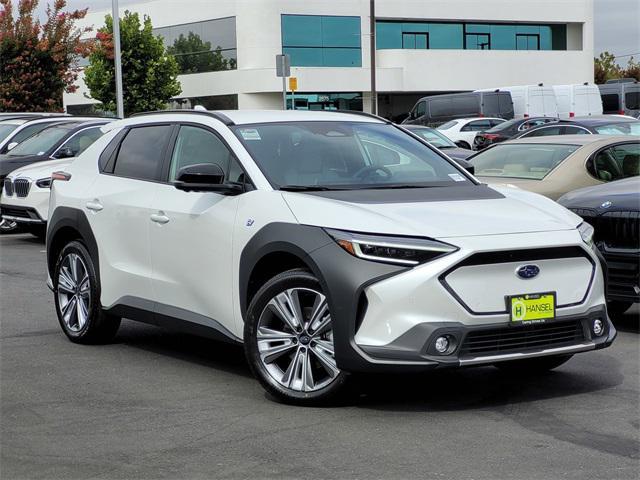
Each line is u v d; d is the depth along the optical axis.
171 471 4.98
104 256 7.72
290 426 5.68
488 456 5.11
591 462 5.00
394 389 6.51
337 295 5.70
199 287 6.78
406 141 7.39
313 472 4.91
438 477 4.80
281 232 6.05
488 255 5.67
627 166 11.20
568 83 56.25
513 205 6.38
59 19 34.09
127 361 7.48
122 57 44.94
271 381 6.16
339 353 5.71
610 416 5.83
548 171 11.05
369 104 51.31
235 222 6.45
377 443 5.35
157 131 7.62
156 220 7.13
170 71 46.06
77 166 8.31
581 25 57.12
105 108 45.38
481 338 5.70
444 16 53.12
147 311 7.30
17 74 33.69
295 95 49.22
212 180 6.55
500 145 12.00
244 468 4.99
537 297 5.80
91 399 6.39
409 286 5.57
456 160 7.49
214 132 7.05
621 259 8.21
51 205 8.38
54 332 8.68
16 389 6.68
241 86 49.47
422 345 5.54
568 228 6.06
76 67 36.19
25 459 5.20
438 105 41.31
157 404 6.24
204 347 8.00
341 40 50.50
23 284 11.62
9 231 17.66
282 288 6.04
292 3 49.28
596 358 7.45
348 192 6.40
